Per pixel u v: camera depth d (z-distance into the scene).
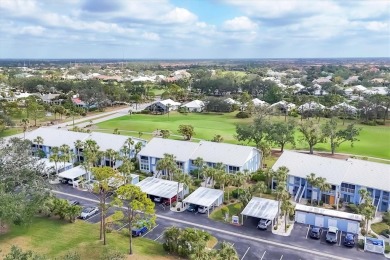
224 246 47.81
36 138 103.94
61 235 60.41
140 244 58.75
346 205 77.06
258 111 170.25
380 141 130.50
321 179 73.88
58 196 78.44
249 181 88.06
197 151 94.38
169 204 75.00
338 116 174.88
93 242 57.84
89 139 103.25
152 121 161.75
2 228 62.09
